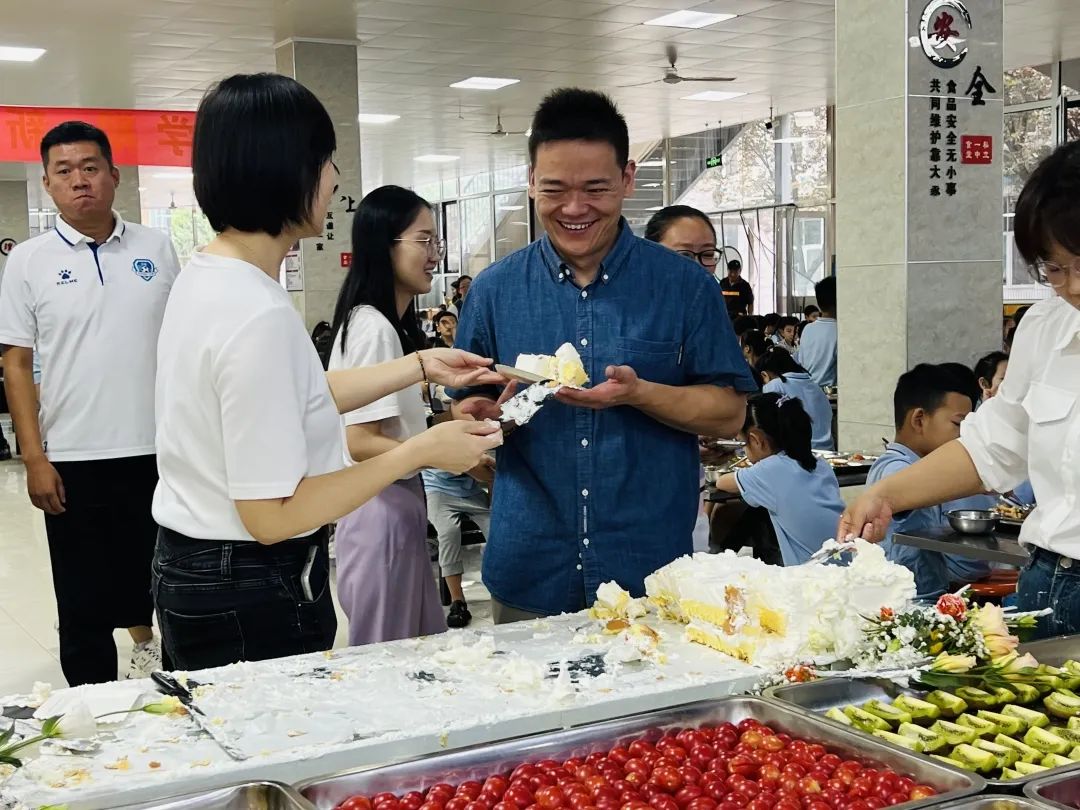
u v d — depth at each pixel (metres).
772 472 3.66
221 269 1.80
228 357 1.73
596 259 2.27
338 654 1.95
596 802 1.42
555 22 8.90
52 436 3.53
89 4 7.93
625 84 11.79
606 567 2.28
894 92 5.25
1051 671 1.83
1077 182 1.65
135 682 1.82
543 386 2.04
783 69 11.02
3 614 5.41
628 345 2.27
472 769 1.53
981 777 1.41
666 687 1.76
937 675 1.79
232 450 1.73
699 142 15.49
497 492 2.38
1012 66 11.37
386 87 11.71
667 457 2.31
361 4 8.16
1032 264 1.78
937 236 5.33
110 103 12.21
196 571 1.89
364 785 1.47
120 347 3.50
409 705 1.69
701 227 3.38
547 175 2.12
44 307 3.46
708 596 2.00
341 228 9.55
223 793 1.41
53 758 1.52
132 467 3.55
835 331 7.83
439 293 21.78
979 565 3.69
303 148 1.78
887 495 2.22
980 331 5.47
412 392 2.89
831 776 1.49
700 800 1.41
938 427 3.39
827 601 1.88
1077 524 2.02
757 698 1.72
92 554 3.57
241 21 8.59
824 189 13.50
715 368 2.31
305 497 1.75
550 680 1.80
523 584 2.34
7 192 17.72
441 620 3.12
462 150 16.69
